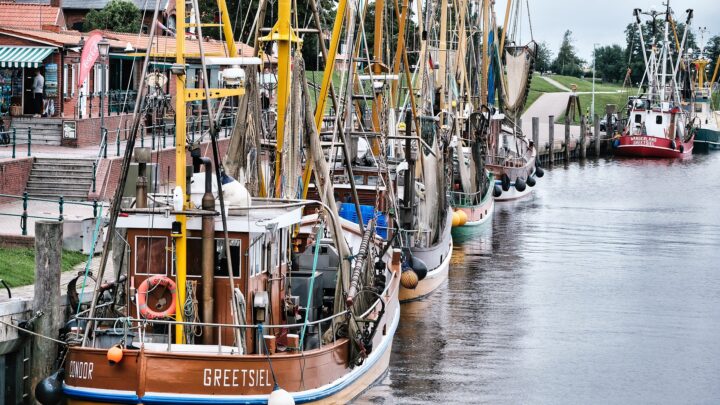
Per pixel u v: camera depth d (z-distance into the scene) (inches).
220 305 1166.3
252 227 1157.1
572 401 1411.2
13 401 1205.1
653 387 1483.8
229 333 1163.9
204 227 1133.7
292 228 1450.5
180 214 1130.0
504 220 3154.5
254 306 1167.6
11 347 1192.2
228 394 1097.4
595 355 1642.5
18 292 1357.0
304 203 1282.0
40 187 2087.8
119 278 1240.8
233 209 1198.9
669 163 5113.2
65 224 1633.9
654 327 1829.5
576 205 3521.2
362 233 1553.9
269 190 1556.3
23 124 2490.2
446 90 2908.5
